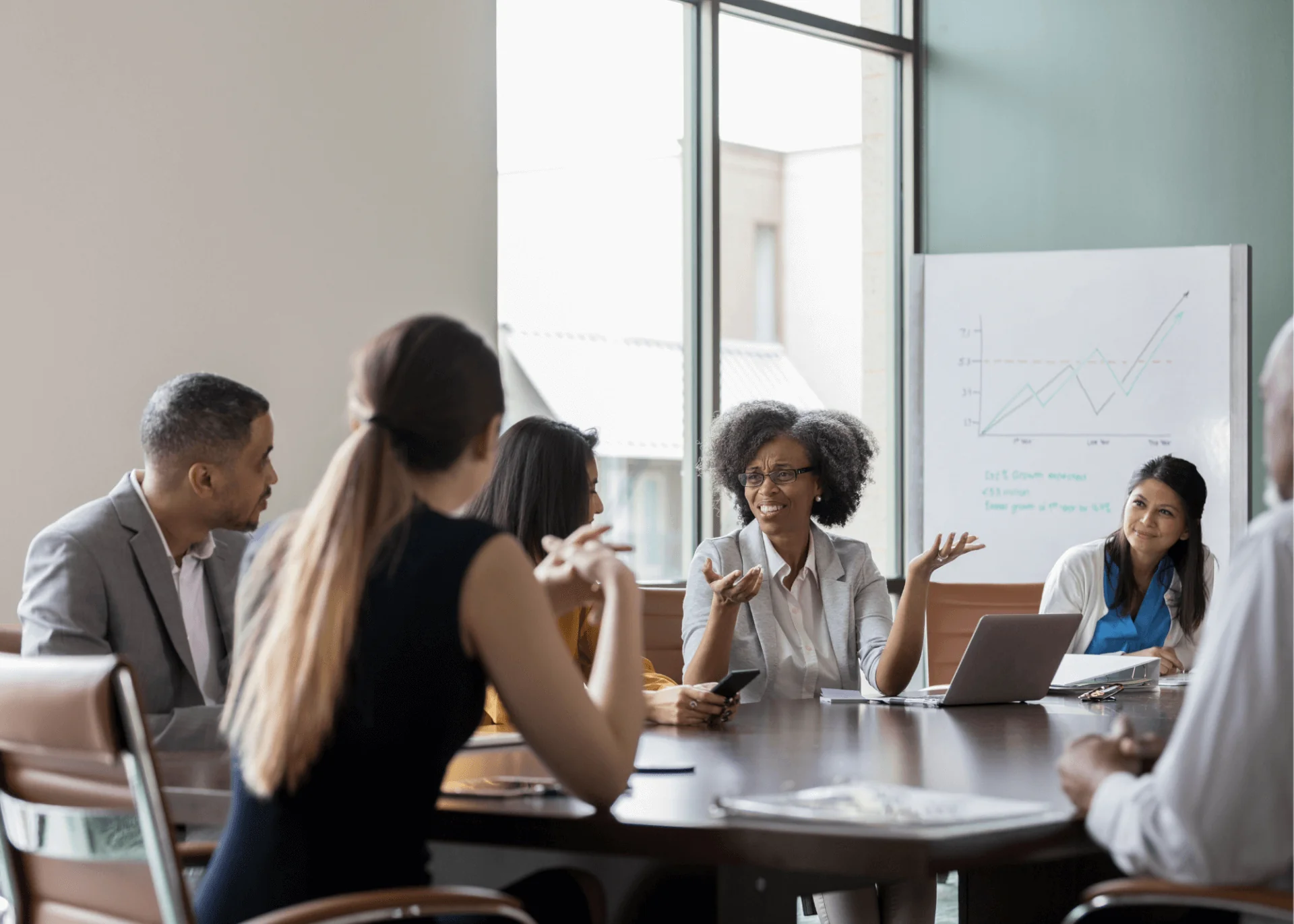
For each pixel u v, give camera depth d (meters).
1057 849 1.34
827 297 5.49
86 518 2.32
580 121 4.65
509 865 1.59
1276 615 1.19
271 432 2.38
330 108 3.75
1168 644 3.54
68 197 3.23
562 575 1.64
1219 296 4.85
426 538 1.39
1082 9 5.39
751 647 2.93
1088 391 4.97
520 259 4.45
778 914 1.49
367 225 3.84
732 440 3.07
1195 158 5.19
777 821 1.34
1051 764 1.76
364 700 1.34
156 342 3.39
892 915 2.56
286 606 1.34
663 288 4.96
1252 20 5.09
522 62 4.43
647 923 1.47
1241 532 4.80
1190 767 1.19
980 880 2.06
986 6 5.59
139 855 1.38
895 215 5.76
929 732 2.12
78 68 3.25
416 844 1.38
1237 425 4.82
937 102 5.71
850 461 3.12
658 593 3.25
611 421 4.77
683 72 5.04
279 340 3.64
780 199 5.32
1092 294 4.98
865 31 5.54
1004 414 5.04
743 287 5.17
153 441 2.33
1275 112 5.05
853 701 2.65
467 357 1.45
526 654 1.37
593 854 1.41
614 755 1.43
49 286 3.19
